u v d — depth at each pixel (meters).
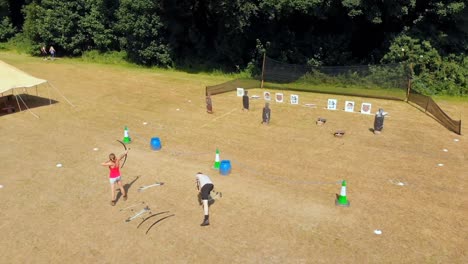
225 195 13.49
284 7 28.45
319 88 29.06
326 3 27.94
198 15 37.88
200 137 19.06
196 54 38.75
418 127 20.77
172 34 37.66
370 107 22.73
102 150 17.39
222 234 11.33
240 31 32.72
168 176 14.89
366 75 28.84
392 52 28.84
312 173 15.27
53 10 41.78
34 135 19.20
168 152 17.20
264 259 10.28
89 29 41.59
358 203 13.06
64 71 35.88
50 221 11.95
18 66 37.72
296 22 33.38
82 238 11.15
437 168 15.78
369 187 14.18
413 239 11.16
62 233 11.37
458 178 14.92
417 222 11.98
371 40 32.91
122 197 13.35
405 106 24.80
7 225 11.73
